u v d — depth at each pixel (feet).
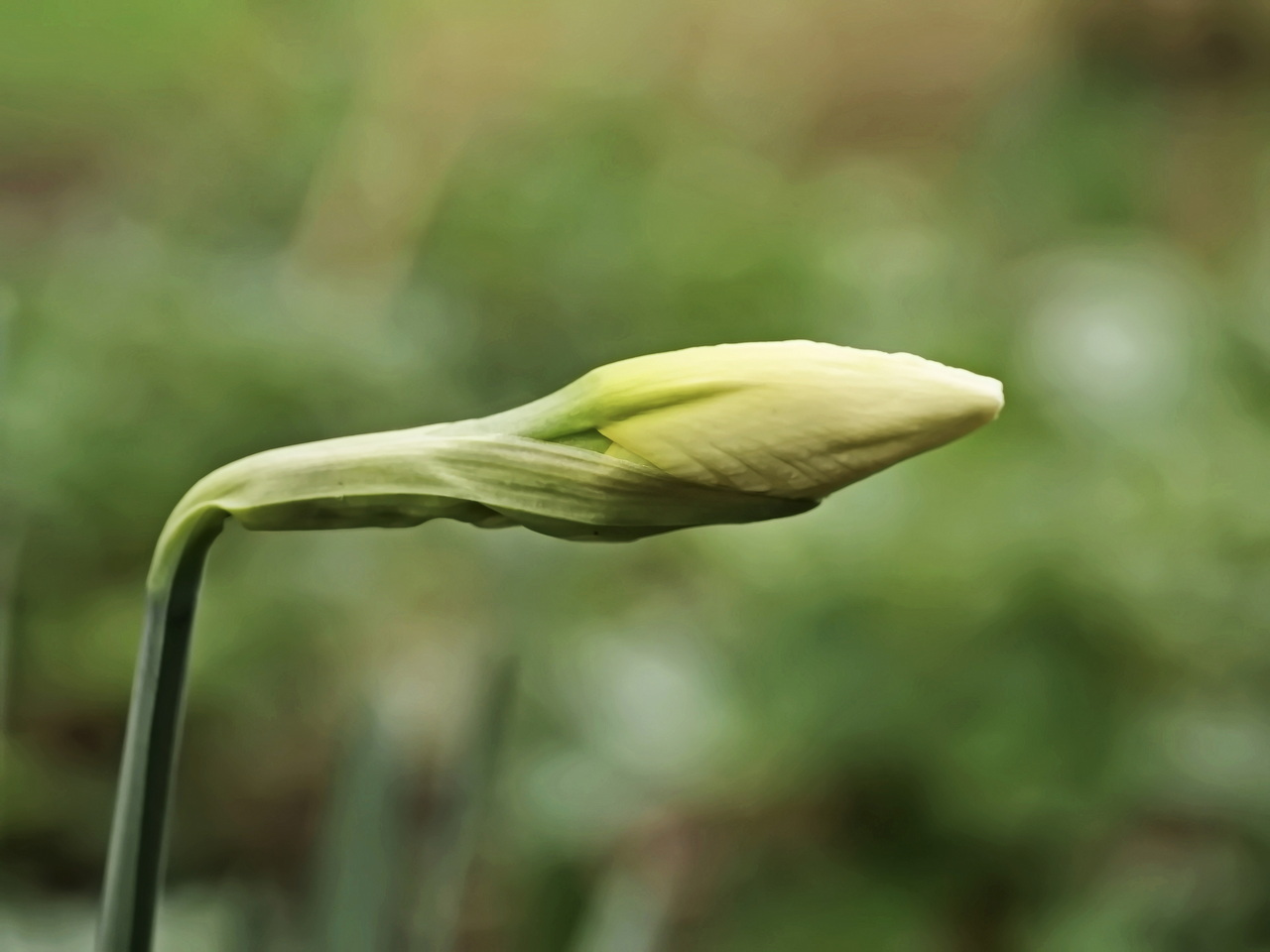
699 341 3.12
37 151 4.29
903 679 2.09
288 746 2.47
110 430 2.50
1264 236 3.56
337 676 2.53
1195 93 4.10
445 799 1.50
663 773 2.22
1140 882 2.03
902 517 2.23
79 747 2.43
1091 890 2.07
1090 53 4.17
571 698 2.34
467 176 3.61
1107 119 4.09
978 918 2.11
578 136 3.63
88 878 2.27
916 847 2.12
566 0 4.14
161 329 2.58
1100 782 2.05
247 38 3.86
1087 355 2.57
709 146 3.94
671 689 2.33
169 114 3.99
